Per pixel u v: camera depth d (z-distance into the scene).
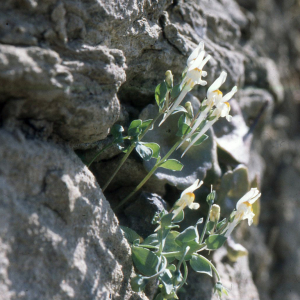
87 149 0.70
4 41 0.61
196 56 0.67
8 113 0.62
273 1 1.29
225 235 0.68
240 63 0.84
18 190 0.62
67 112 0.63
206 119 0.68
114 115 0.66
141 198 0.72
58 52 0.63
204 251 0.77
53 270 0.63
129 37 0.69
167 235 0.69
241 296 0.80
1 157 0.61
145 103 0.74
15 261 0.61
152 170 0.70
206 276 0.77
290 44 1.34
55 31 0.63
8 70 0.61
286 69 1.30
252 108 0.88
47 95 0.62
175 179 0.73
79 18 0.64
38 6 0.62
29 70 0.61
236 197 0.77
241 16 0.95
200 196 0.77
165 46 0.73
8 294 0.61
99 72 0.64
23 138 0.62
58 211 0.63
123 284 0.67
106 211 0.66
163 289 0.67
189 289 0.76
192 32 0.78
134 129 0.68
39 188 0.63
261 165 0.95
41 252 0.62
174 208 0.67
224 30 0.85
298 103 1.33
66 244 0.63
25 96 0.62
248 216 0.68
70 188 0.63
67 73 0.63
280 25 1.30
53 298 0.62
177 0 0.77
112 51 0.65
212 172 0.76
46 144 0.63
